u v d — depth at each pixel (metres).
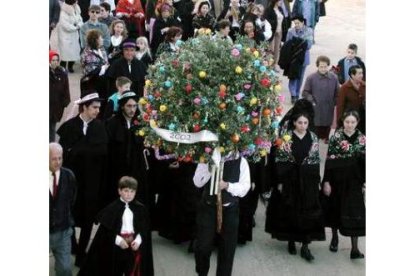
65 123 8.31
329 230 9.66
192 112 6.86
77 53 14.52
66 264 7.45
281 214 8.66
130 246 7.51
